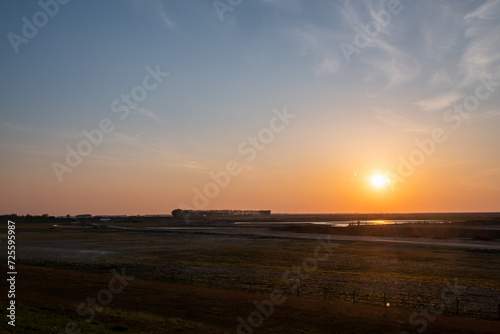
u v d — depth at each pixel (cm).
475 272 6147
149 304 3525
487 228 17100
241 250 9438
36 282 4350
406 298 4269
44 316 2639
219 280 5247
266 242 11831
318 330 2881
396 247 10175
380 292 4569
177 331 2611
